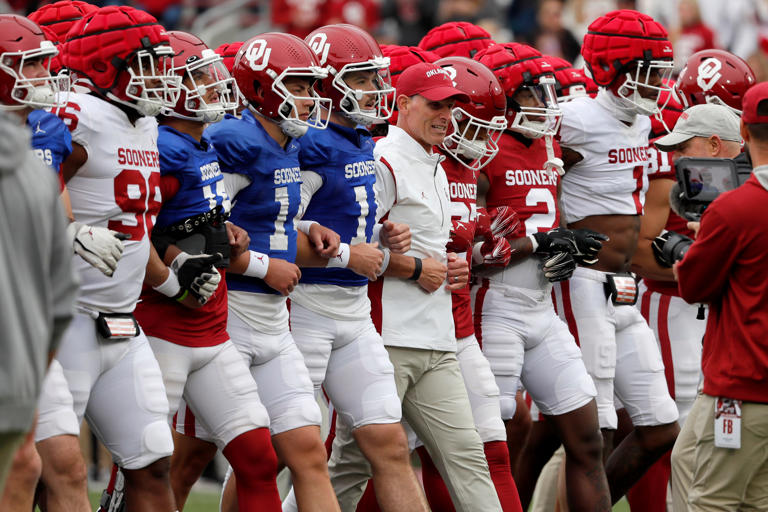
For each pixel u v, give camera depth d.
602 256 21.95
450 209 19.31
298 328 18.02
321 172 17.81
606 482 20.53
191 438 18.41
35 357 9.85
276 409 17.25
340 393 18.12
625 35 21.47
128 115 16.02
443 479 18.94
